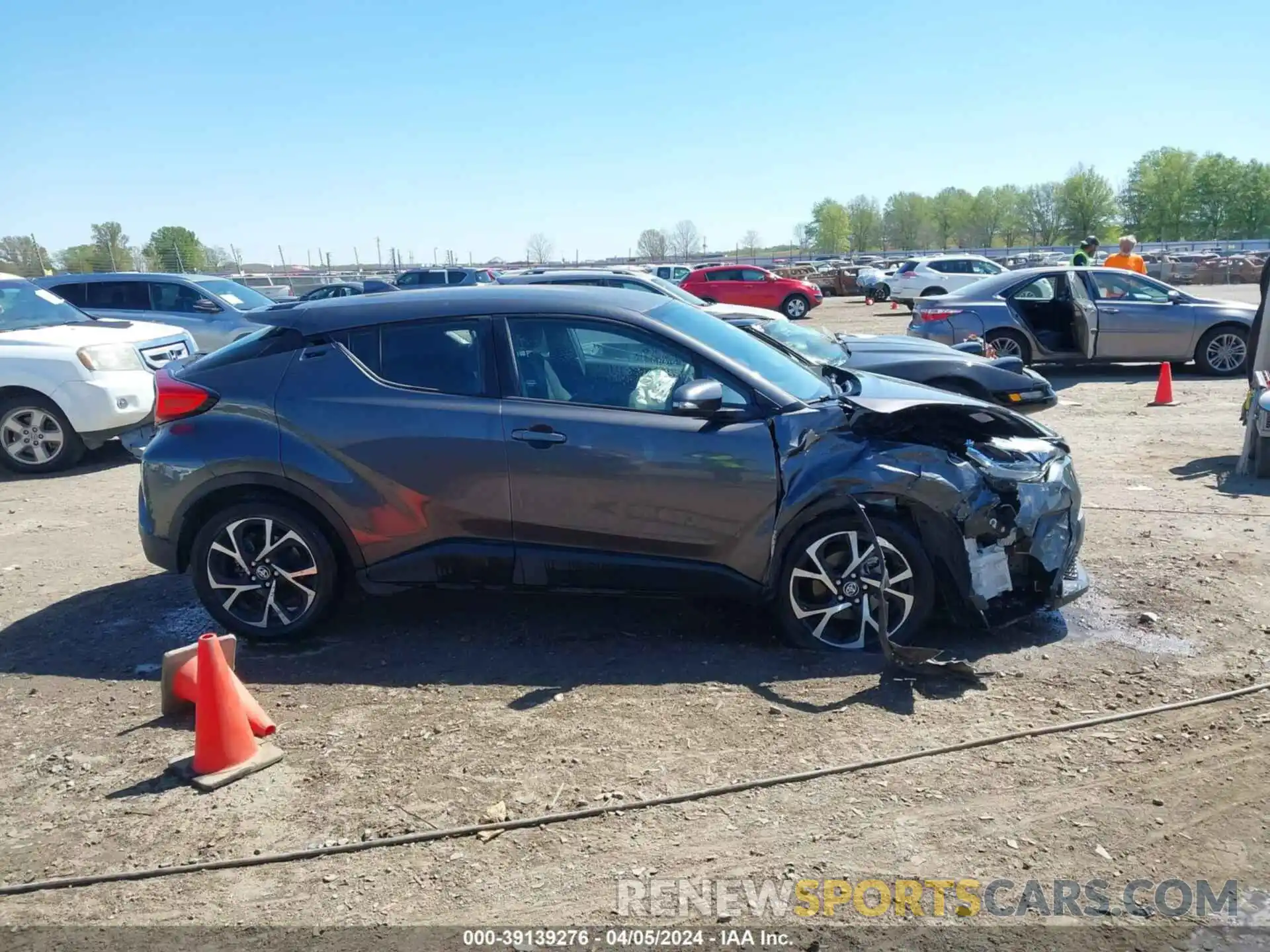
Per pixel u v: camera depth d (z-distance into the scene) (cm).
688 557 462
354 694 438
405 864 316
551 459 458
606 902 295
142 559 667
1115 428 1015
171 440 490
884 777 356
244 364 495
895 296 3128
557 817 337
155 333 1054
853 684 430
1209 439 937
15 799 363
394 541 475
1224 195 8344
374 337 488
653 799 346
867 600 455
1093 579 552
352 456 471
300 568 490
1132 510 693
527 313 479
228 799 356
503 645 487
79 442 972
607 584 470
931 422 468
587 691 433
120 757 392
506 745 388
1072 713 400
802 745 380
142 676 470
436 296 498
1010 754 370
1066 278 1351
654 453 453
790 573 458
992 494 450
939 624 493
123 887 310
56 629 534
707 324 510
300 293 3494
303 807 350
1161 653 455
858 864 309
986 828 325
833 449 449
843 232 10500
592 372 471
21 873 319
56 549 695
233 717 376
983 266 3077
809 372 512
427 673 458
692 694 426
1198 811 331
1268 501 708
